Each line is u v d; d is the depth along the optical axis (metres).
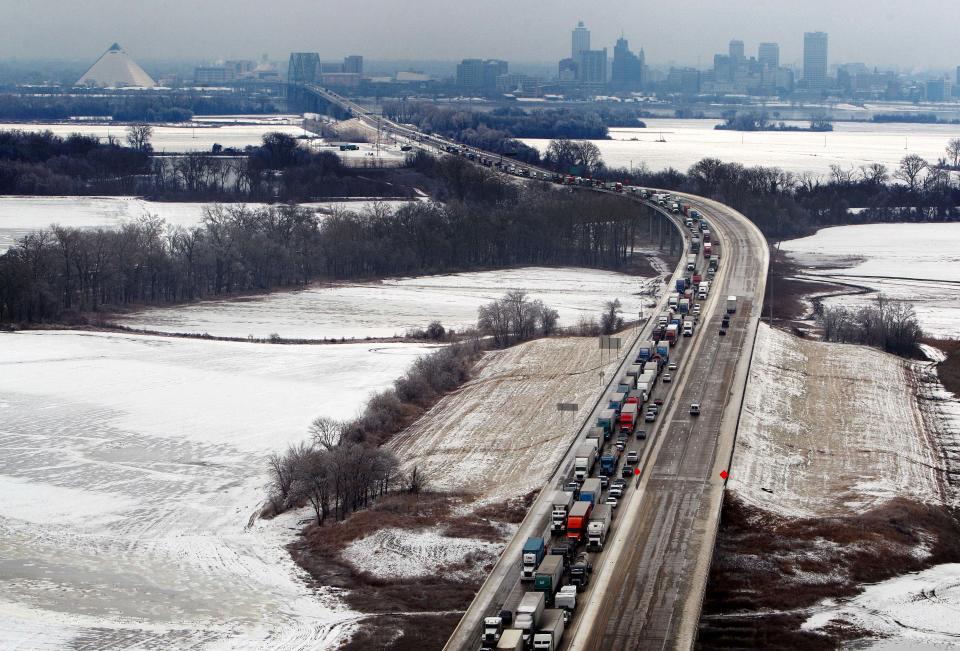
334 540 154.12
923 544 151.88
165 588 140.88
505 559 131.62
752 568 142.00
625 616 115.25
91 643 124.81
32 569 146.12
